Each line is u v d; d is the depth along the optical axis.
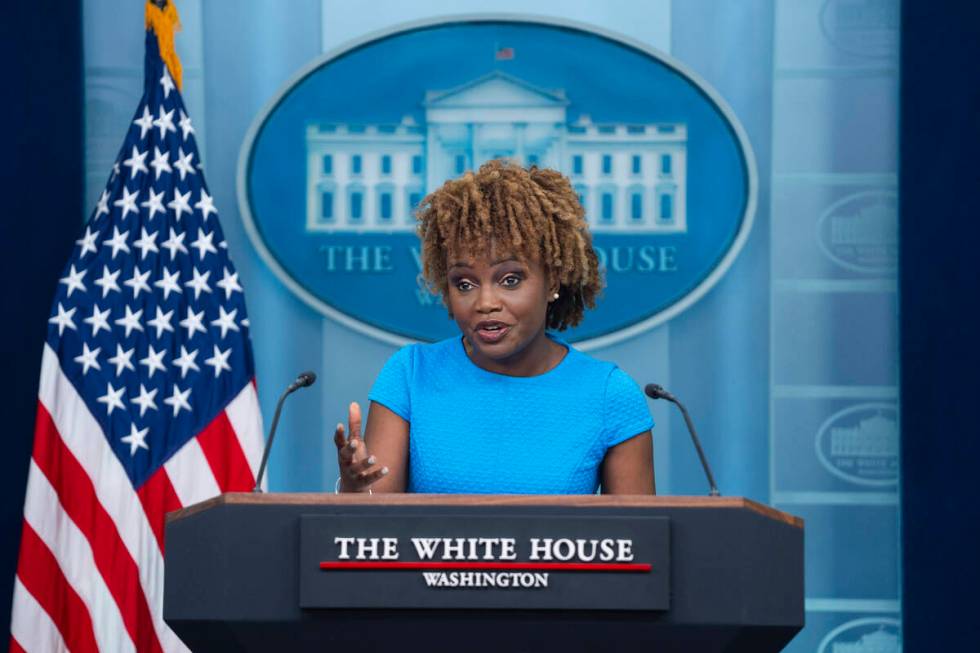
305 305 9.06
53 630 7.87
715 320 9.06
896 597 8.91
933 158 8.84
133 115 9.04
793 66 9.12
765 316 9.05
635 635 3.55
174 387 8.23
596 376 4.87
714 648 3.59
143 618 7.98
